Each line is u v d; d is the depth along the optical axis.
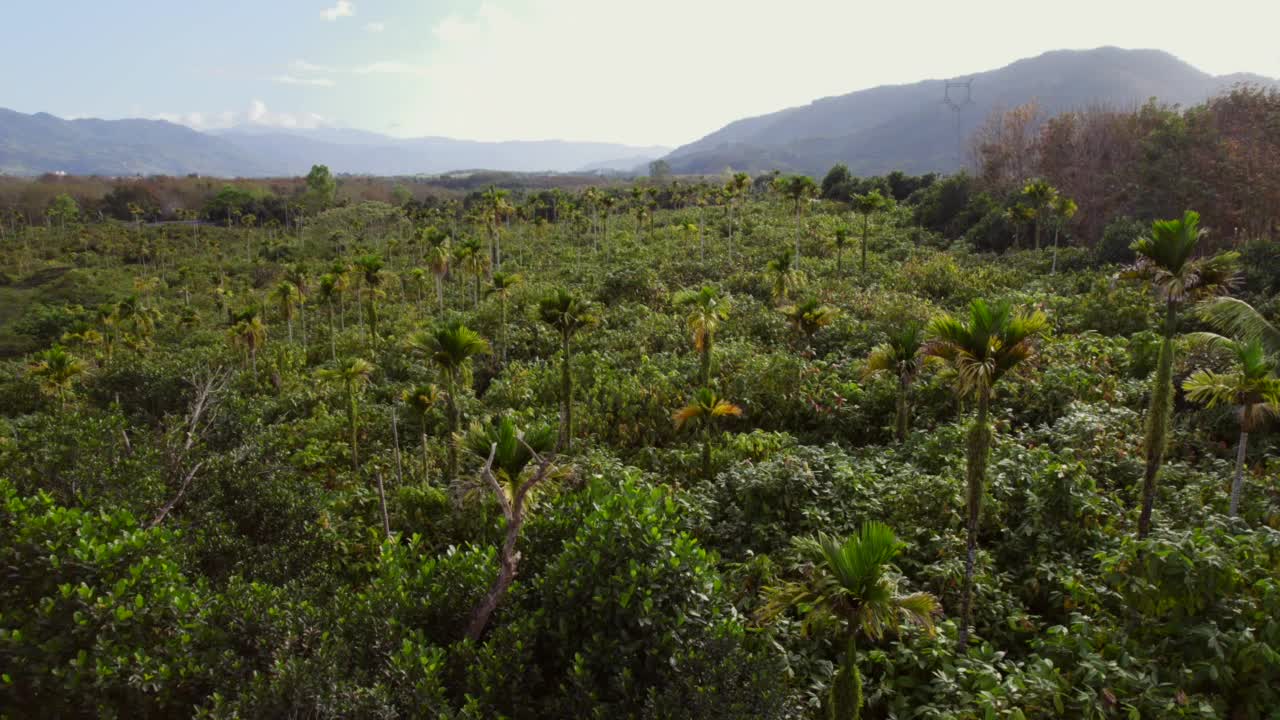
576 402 27.86
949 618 10.98
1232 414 17.64
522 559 10.77
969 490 10.12
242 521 13.50
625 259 63.50
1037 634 10.52
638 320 39.34
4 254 87.94
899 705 9.23
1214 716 7.60
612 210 94.25
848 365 26.97
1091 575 11.32
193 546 11.15
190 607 8.51
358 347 45.06
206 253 96.06
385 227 114.69
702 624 8.71
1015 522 13.49
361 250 81.44
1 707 7.57
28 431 13.18
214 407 16.30
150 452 13.25
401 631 9.08
